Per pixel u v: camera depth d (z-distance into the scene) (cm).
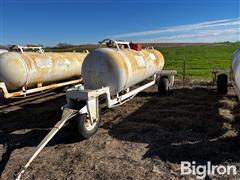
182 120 629
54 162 448
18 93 780
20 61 780
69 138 546
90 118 532
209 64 2139
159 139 527
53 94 1010
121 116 680
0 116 731
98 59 626
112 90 627
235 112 689
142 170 412
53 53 959
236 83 555
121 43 734
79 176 402
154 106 770
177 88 1037
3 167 439
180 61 2458
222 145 488
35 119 690
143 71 772
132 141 521
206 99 839
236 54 655
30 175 411
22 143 538
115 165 430
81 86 608
